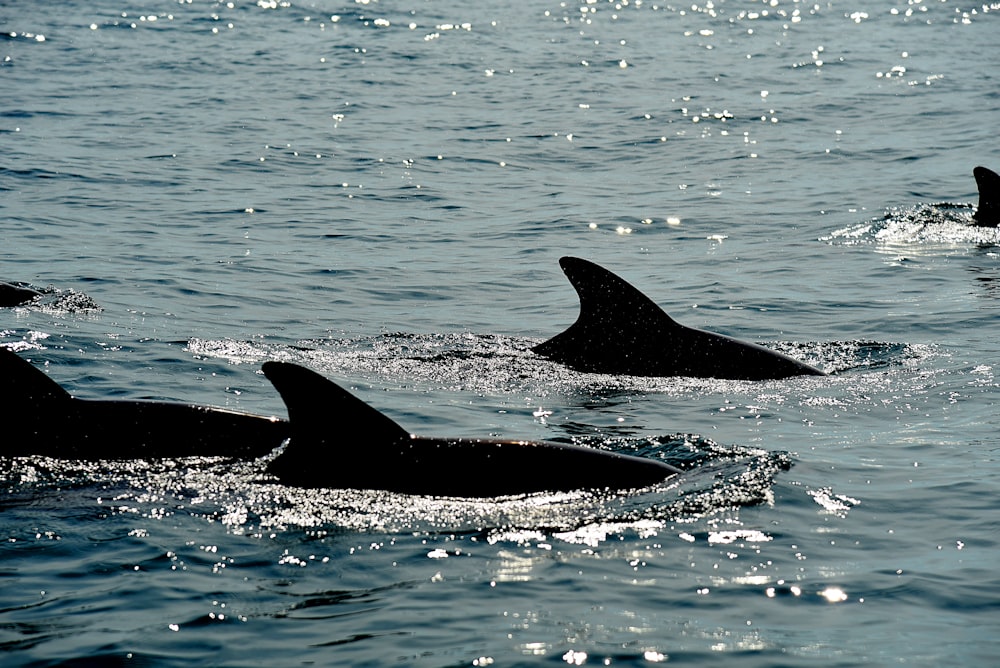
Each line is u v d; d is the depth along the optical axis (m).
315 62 164.88
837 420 41.59
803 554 28.89
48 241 72.31
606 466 33.38
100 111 124.50
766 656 23.64
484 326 56.66
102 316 55.31
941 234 77.06
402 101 136.75
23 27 187.25
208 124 119.31
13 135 109.56
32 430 35.47
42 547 28.92
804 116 127.19
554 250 74.12
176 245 72.94
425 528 30.22
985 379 46.28
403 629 24.83
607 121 125.56
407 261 70.69
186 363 48.06
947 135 114.12
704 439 38.59
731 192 92.50
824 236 77.38
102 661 23.41
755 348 49.31
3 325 52.53
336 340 53.19
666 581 27.31
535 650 23.89
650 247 75.25
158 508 31.34
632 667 23.20
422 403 43.81
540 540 29.58
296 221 81.38
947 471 35.19
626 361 49.28
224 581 27.20
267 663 23.36
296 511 31.16
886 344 52.38
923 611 25.72
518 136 117.06
